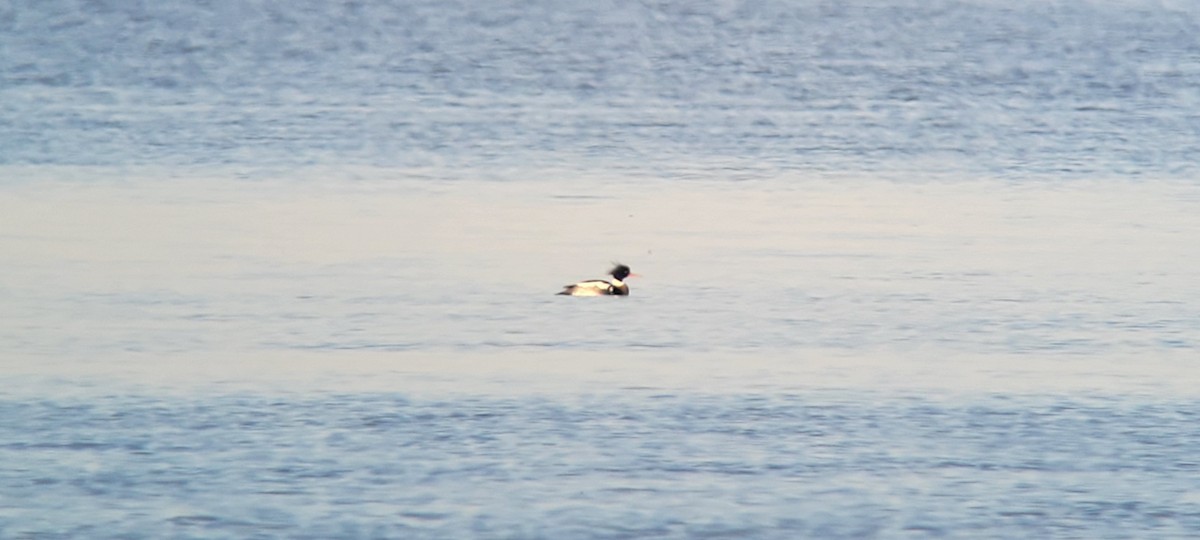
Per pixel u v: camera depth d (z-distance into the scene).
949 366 23.30
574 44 65.81
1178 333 25.12
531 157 41.25
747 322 25.62
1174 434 20.36
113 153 40.41
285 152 41.00
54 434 19.81
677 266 29.59
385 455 19.33
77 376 22.20
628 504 18.06
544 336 24.61
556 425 20.48
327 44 63.28
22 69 55.81
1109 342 24.59
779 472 19.08
